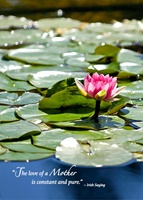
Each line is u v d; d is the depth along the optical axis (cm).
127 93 373
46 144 332
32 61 414
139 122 349
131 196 315
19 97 369
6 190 318
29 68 406
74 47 445
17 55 423
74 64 412
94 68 397
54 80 387
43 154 327
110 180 321
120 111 357
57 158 328
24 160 324
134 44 462
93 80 348
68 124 344
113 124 346
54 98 355
